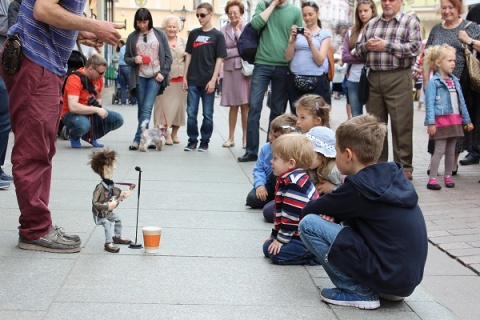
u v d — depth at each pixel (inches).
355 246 151.6
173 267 178.1
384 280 149.9
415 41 310.8
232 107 423.5
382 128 156.3
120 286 162.1
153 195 266.5
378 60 314.2
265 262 186.2
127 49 397.1
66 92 386.9
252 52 356.2
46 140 180.7
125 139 447.2
